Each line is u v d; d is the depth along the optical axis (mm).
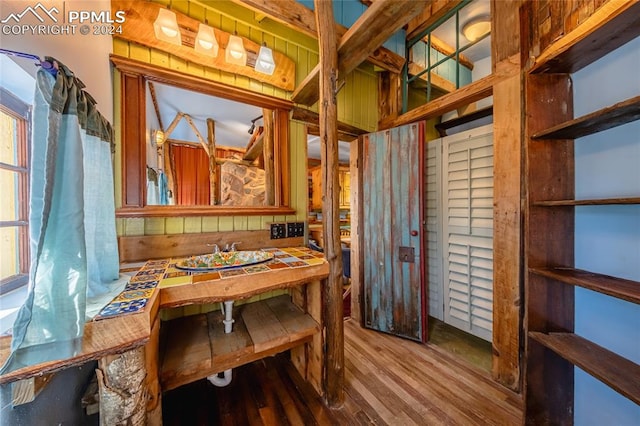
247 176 1870
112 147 1249
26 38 725
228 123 1813
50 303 628
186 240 1562
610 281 896
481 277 2023
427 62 2289
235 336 1343
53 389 773
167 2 1468
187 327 1443
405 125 2172
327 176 1420
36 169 624
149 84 1507
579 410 1140
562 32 1206
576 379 1154
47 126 640
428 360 1823
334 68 1415
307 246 2066
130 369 757
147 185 1508
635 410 916
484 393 1484
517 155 1507
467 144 2121
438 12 2135
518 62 1488
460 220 2189
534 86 1146
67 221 667
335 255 1407
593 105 1062
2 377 559
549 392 1161
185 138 1683
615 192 977
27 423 651
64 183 675
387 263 2248
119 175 1378
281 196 1952
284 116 1967
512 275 1527
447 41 2381
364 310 2371
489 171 1960
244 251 1688
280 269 1262
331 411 1349
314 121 2094
